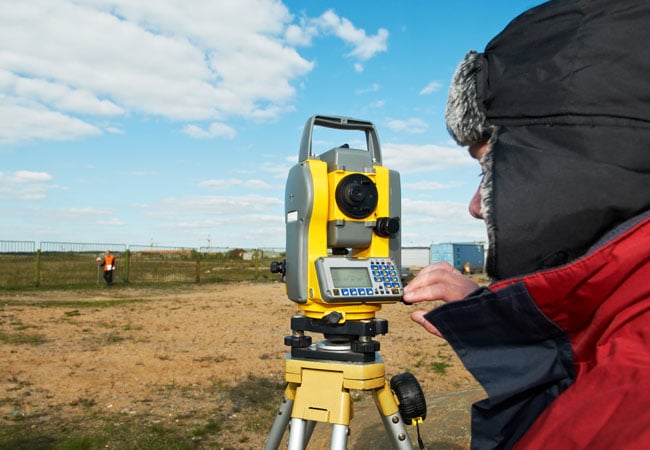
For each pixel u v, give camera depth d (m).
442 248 35.41
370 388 2.21
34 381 6.37
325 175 2.28
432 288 1.35
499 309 0.85
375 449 3.99
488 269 0.83
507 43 0.86
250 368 7.23
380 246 2.42
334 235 2.30
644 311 0.70
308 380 2.28
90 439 4.49
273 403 5.68
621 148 0.69
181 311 13.22
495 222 0.76
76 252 25.19
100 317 11.77
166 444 4.46
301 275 2.27
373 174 2.40
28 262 23.94
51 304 14.07
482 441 0.98
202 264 31.08
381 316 13.21
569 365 0.87
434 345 9.16
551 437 0.64
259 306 14.65
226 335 9.80
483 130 0.87
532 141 0.76
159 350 8.30
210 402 5.70
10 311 12.29
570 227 0.72
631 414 0.57
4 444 4.39
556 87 0.74
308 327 2.35
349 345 2.35
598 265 0.71
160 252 30.81
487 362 0.93
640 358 0.64
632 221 0.70
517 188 0.74
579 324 0.82
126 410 5.39
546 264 0.76
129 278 24.20
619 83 0.70
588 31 0.74
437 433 4.16
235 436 4.72
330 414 2.19
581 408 0.64
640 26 0.72
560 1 0.82
